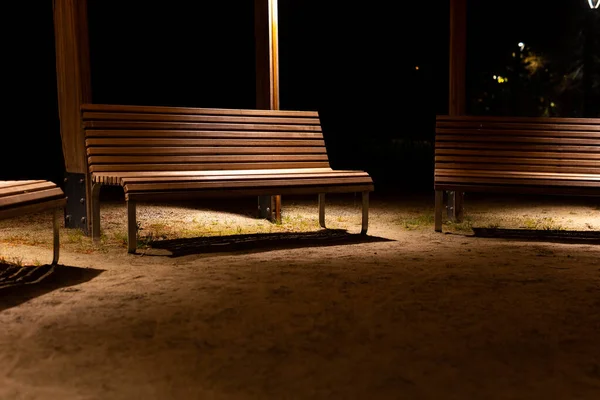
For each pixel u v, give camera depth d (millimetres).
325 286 3949
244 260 4773
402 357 2734
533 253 5094
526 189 5852
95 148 5332
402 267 4523
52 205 4312
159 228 6254
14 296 3676
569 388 2412
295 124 6492
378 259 4820
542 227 6609
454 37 7082
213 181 5199
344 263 4660
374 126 22406
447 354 2773
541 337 3004
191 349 2818
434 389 2398
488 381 2475
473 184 5941
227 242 5574
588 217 7395
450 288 3902
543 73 19578
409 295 3740
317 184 5621
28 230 6016
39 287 3889
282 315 3334
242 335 3016
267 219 7016
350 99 21297
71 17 5711
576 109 19125
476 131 6707
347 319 3271
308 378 2500
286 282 4051
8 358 2693
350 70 20609
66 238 5613
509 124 6730
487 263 4672
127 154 5484
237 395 2338
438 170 6410
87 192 5723
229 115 6090
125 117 5539
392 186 10953
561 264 4656
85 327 3111
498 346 2879
